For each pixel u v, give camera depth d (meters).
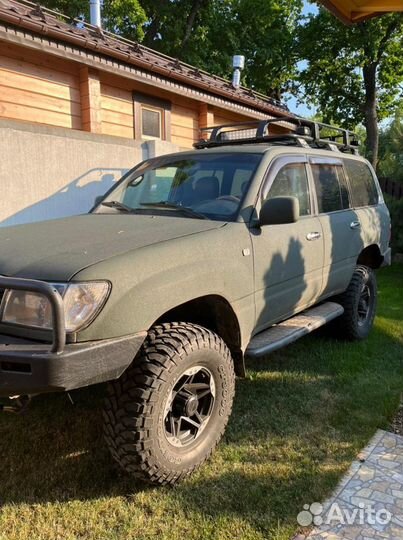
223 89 9.16
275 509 2.35
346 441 2.95
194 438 2.65
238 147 3.82
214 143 4.57
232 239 2.94
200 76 9.34
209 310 2.96
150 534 2.19
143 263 2.36
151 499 2.43
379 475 2.61
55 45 6.14
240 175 3.42
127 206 3.66
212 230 2.89
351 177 4.80
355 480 2.57
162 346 2.45
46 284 2.03
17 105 6.32
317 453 2.82
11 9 5.95
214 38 21.84
